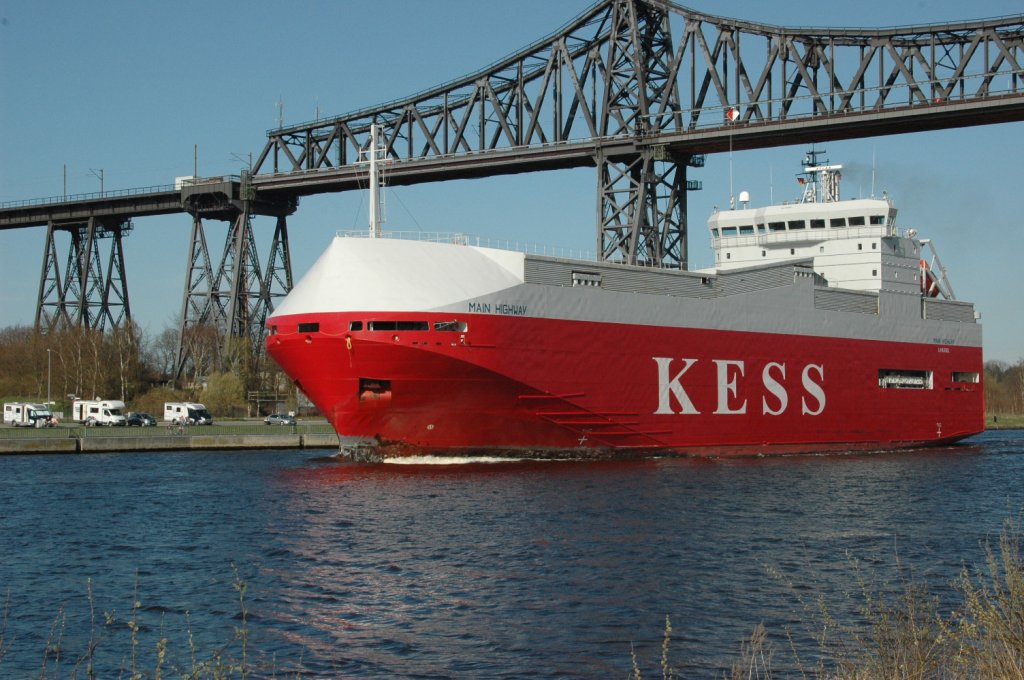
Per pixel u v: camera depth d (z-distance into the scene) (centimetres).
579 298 5388
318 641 2303
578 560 3050
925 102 7206
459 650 2225
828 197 7856
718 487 4619
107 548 3369
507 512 3878
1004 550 1858
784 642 2253
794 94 7850
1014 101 6869
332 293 4944
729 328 6128
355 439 5309
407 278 4956
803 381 6562
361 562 3067
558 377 5300
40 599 2698
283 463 6181
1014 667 1589
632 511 3912
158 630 2403
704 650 2206
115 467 6034
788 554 3156
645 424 5697
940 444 7756
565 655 2184
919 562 3059
